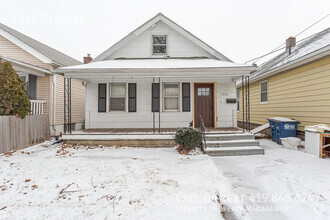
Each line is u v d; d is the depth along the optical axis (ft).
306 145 19.81
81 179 12.44
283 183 11.95
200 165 15.33
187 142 18.75
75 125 38.42
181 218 8.36
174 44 30.12
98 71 21.22
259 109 36.19
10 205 9.27
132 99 28.50
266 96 33.76
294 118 25.72
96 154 19.04
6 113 19.88
